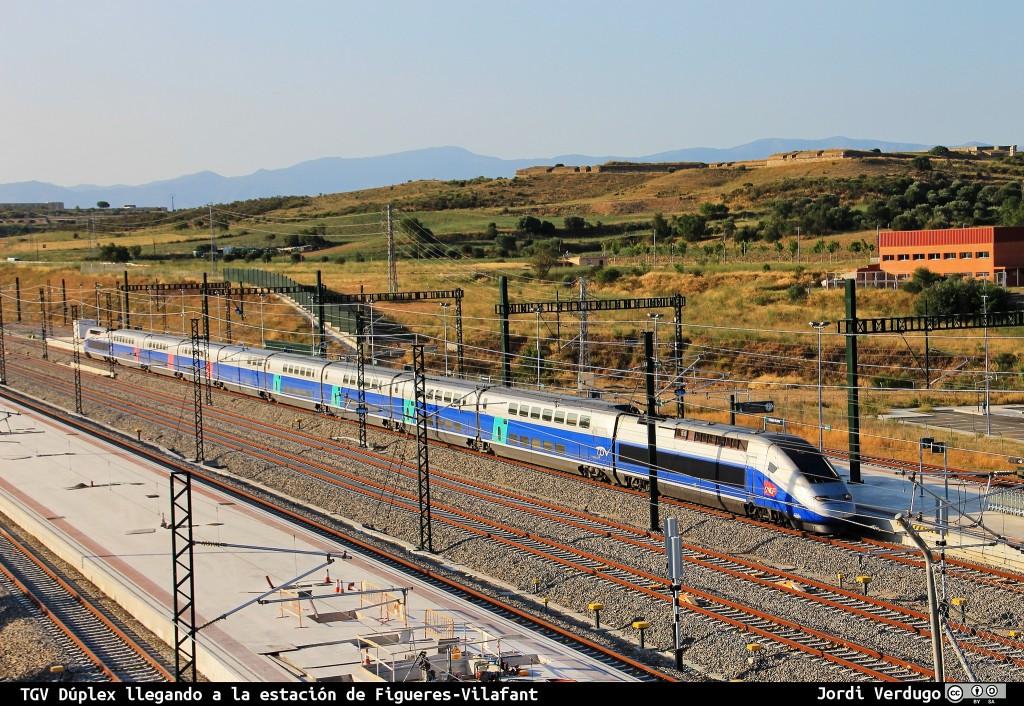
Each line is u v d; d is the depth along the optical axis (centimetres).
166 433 7912
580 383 7125
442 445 6988
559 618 3794
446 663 3164
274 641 3500
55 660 3562
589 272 15675
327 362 8400
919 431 6850
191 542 3341
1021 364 8906
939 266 12294
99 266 18688
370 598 3941
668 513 5091
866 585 3897
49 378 10956
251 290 12862
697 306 12194
